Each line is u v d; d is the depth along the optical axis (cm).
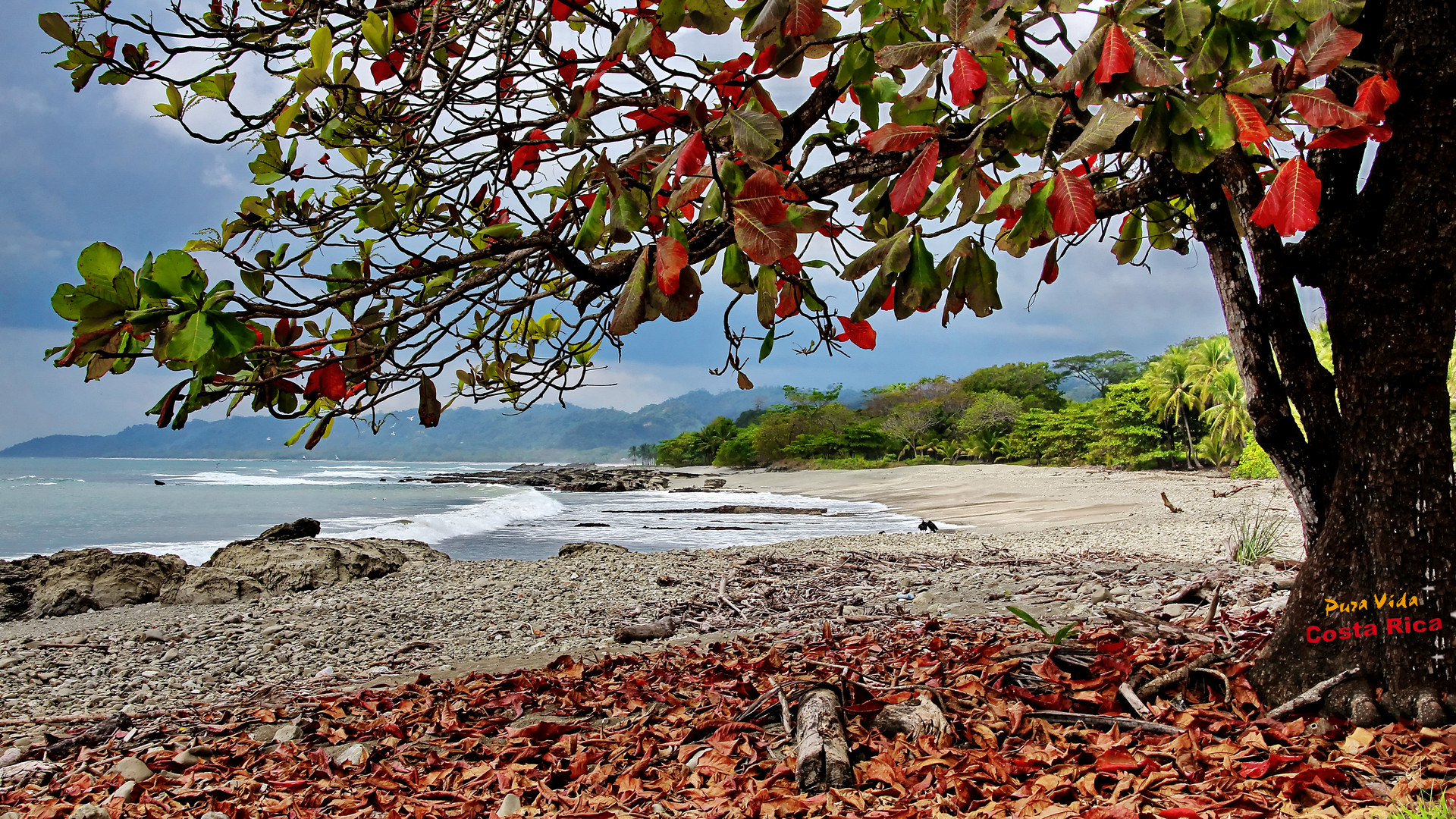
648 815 277
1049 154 166
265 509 3100
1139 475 4050
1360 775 256
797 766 290
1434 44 267
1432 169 272
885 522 2527
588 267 204
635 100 204
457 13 232
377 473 8531
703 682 450
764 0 163
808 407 8812
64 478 6269
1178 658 377
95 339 136
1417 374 285
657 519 2816
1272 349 326
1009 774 276
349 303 191
